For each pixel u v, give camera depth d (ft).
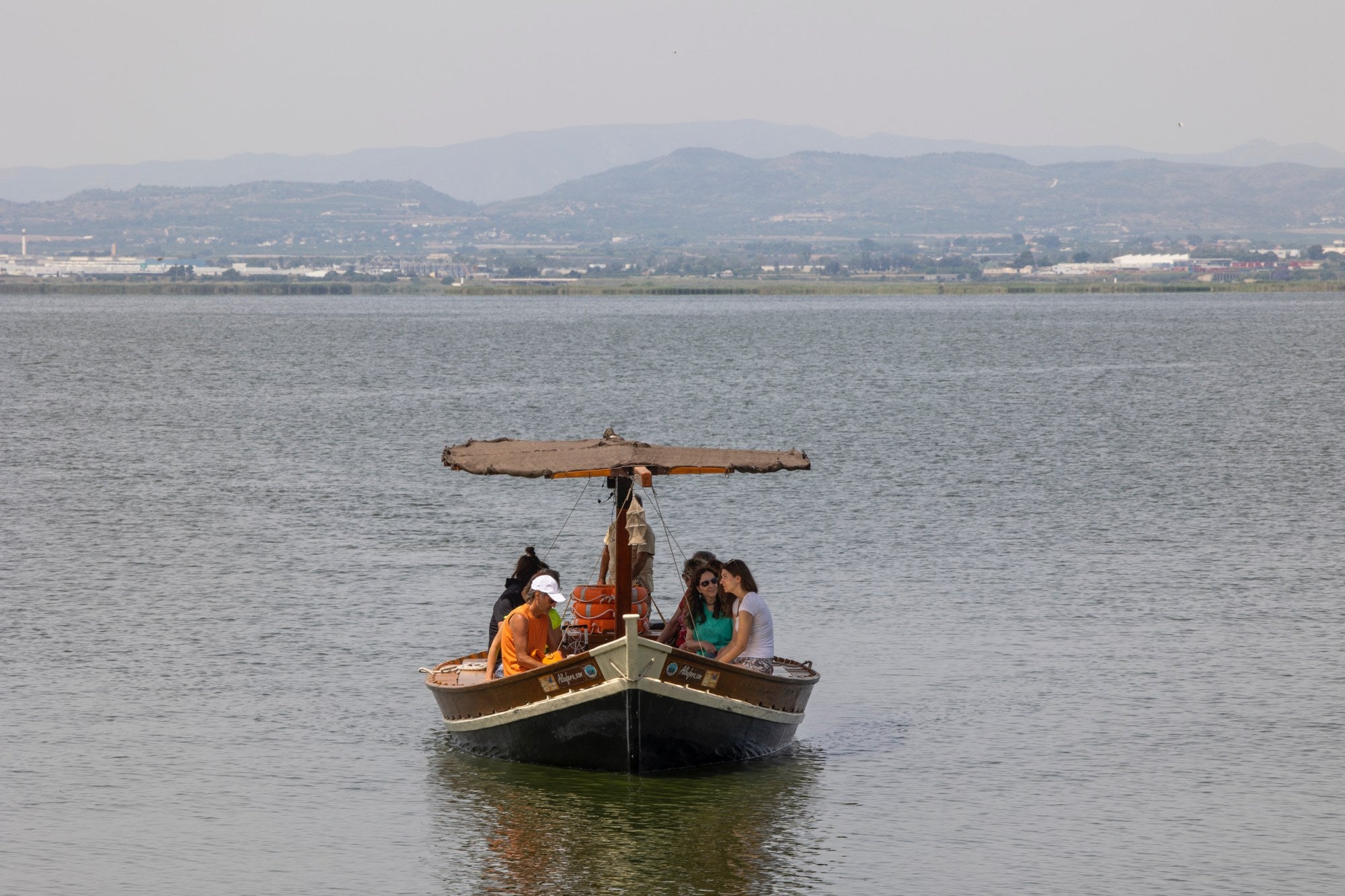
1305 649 274.36
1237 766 214.07
